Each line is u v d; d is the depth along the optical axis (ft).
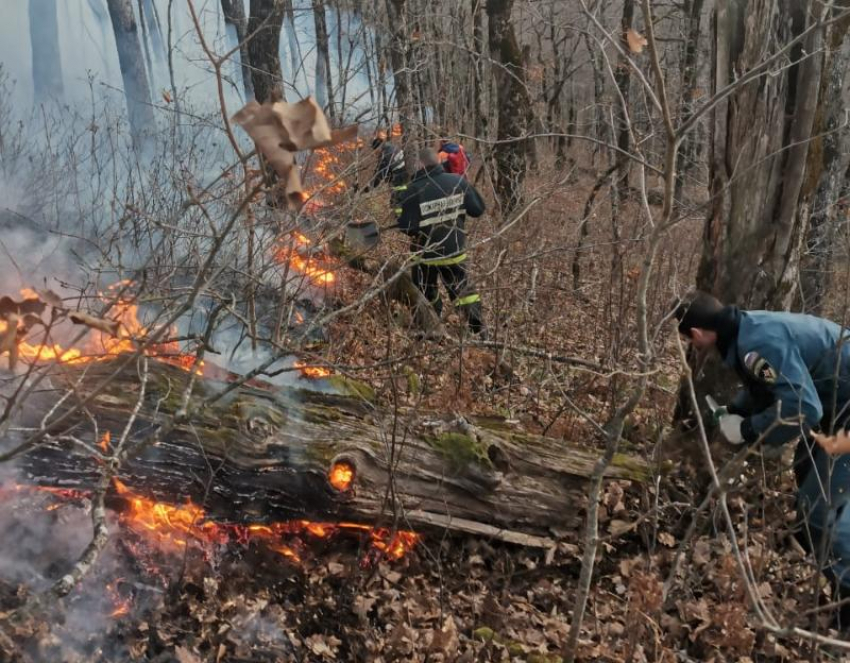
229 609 8.87
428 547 10.32
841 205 14.29
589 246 15.16
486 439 10.31
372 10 25.17
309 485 9.21
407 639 8.99
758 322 9.44
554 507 10.55
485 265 17.79
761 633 9.41
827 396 9.55
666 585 8.68
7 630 7.38
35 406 7.98
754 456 11.14
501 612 9.61
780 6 9.98
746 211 10.87
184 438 8.57
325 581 9.63
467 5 33.12
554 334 16.25
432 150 17.10
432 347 14.83
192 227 12.78
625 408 7.34
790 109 10.32
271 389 10.31
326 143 3.33
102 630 8.21
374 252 16.97
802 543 10.69
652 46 6.00
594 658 9.19
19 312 4.34
